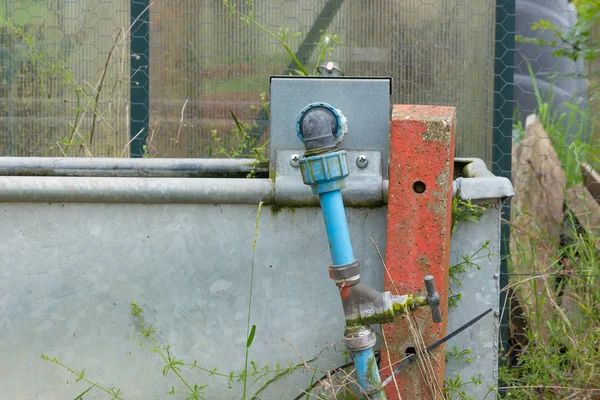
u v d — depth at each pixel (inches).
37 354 78.7
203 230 77.0
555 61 170.2
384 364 74.0
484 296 76.9
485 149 152.2
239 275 77.4
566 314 131.6
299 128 70.6
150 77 152.4
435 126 70.8
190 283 77.5
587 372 115.7
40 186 75.7
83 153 148.9
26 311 78.2
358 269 70.0
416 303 69.1
